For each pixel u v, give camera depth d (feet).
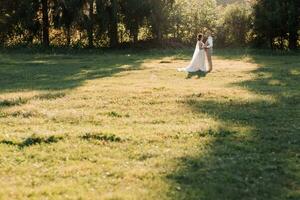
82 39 153.69
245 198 27.32
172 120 46.91
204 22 150.92
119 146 37.11
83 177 30.12
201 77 81.00
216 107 53.52
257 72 87.04
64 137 39.22
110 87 67.97
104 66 100.68
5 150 35.83
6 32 149.28
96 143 37.83
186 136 40.14
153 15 149.18
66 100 57.11
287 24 135.54
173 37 153.69
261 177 30.58
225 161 33.60
